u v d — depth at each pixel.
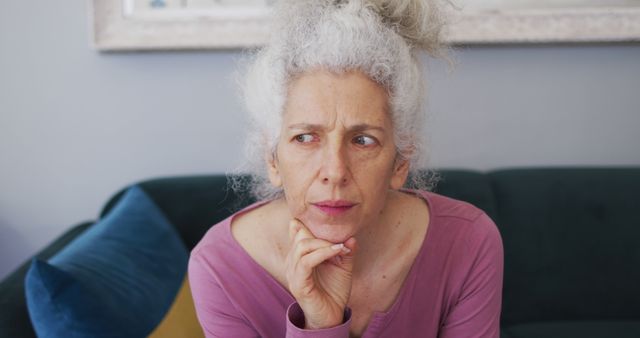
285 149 0.70
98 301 0.93
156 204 1.46
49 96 1.63
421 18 0.74
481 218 0.88
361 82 0.67
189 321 1.15
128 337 0.95
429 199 0.89
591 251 1.44
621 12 1.51
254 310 0.84
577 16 1.52
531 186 1.48
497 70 1.61
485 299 0.86
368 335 0.83
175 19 1.54
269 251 0.84
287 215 0.85
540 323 1.41
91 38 1.54
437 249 0.84
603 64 1.61
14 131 1.65
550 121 1.65
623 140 1.65
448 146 1.66
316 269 0.74
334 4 0.72
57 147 1.66
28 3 1.57
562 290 1.43
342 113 0.66
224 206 1.48
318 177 0.68
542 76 1.62
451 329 0.87
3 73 1.60
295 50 0.68
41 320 0.90
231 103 1.64
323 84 0.66
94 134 1.66
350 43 0.66
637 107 1.63
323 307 0.72
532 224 1.45
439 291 0.84
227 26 1.55
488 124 1.65
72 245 1.15
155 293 1.11
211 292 0.84
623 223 1.44
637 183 1.47
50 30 1.58
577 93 1.63
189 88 1.63
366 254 0.84
